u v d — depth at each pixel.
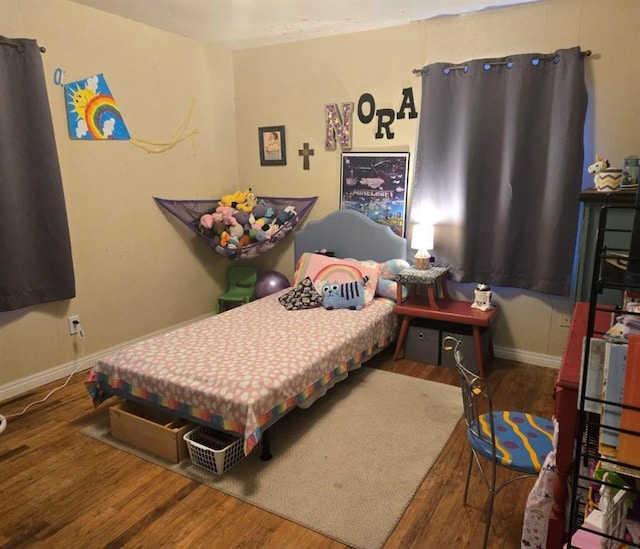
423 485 2.16
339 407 2.84
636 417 1.05
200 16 3.37
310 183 4.18
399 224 3.80
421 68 3.52
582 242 2.55
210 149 4.25
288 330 2.99
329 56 3.87
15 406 2.88
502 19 3.18
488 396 1.62
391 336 3.54
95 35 3.23
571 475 1.43
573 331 1.78
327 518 1.95
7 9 2.76
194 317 4.32
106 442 2.50
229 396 2.17
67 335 3.28
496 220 3.38
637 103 2.91
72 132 3.17
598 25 2.92
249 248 3.97
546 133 3.13
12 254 2.85
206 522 1.94
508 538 1.84
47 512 2.00
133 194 3.63
